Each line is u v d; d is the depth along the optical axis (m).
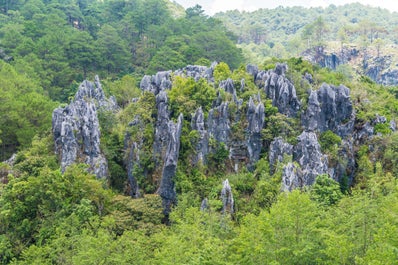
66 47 121.62
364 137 73.69
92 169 64.94
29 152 66.88
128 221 54.12
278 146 66.12
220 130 67.25
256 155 67.69
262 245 36.75
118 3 171.25
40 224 53.16
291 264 36.28
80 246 44.38
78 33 126.81
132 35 148.25
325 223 40.28
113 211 56.09
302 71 85.44
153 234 52.06
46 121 79.81
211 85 72.69
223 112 67.56
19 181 56.34
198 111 66.50
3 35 129.50
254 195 60.34
